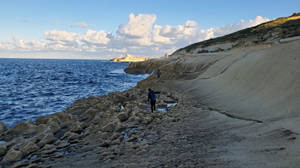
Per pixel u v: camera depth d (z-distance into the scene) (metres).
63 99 20.20
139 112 10.13
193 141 5.50
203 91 15.94
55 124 8.55
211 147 4.84
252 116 7.45
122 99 15.88
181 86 21.45
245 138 5.23
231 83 14.62
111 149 5.48
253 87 11.47
